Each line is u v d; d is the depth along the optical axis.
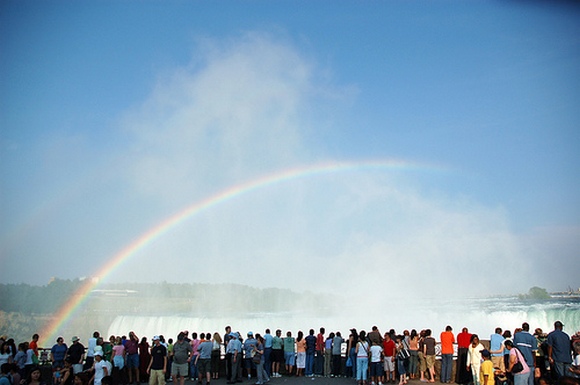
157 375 19.05
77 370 20.62
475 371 18.44
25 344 20.44
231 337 22.08
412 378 21.69
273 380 22.03
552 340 16.34
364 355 19.95
